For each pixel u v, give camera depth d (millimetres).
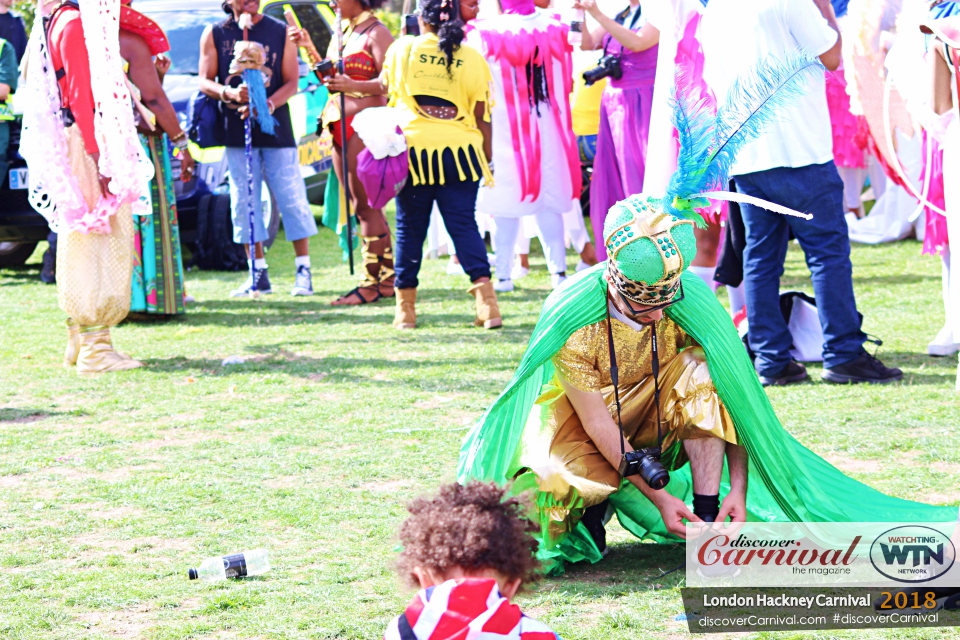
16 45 17688
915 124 8305
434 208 19094
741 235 11328
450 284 16922
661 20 10953
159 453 8883
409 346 12625
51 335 14008
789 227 10953
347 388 10836
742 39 9977
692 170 5777
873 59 11039
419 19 13055
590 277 6254
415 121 12953
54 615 5875
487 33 14617
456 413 9805
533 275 17547
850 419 9242
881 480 7684
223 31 15680
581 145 19188
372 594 6070
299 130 20938
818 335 11281
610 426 6293
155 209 14398
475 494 3928
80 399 10734
